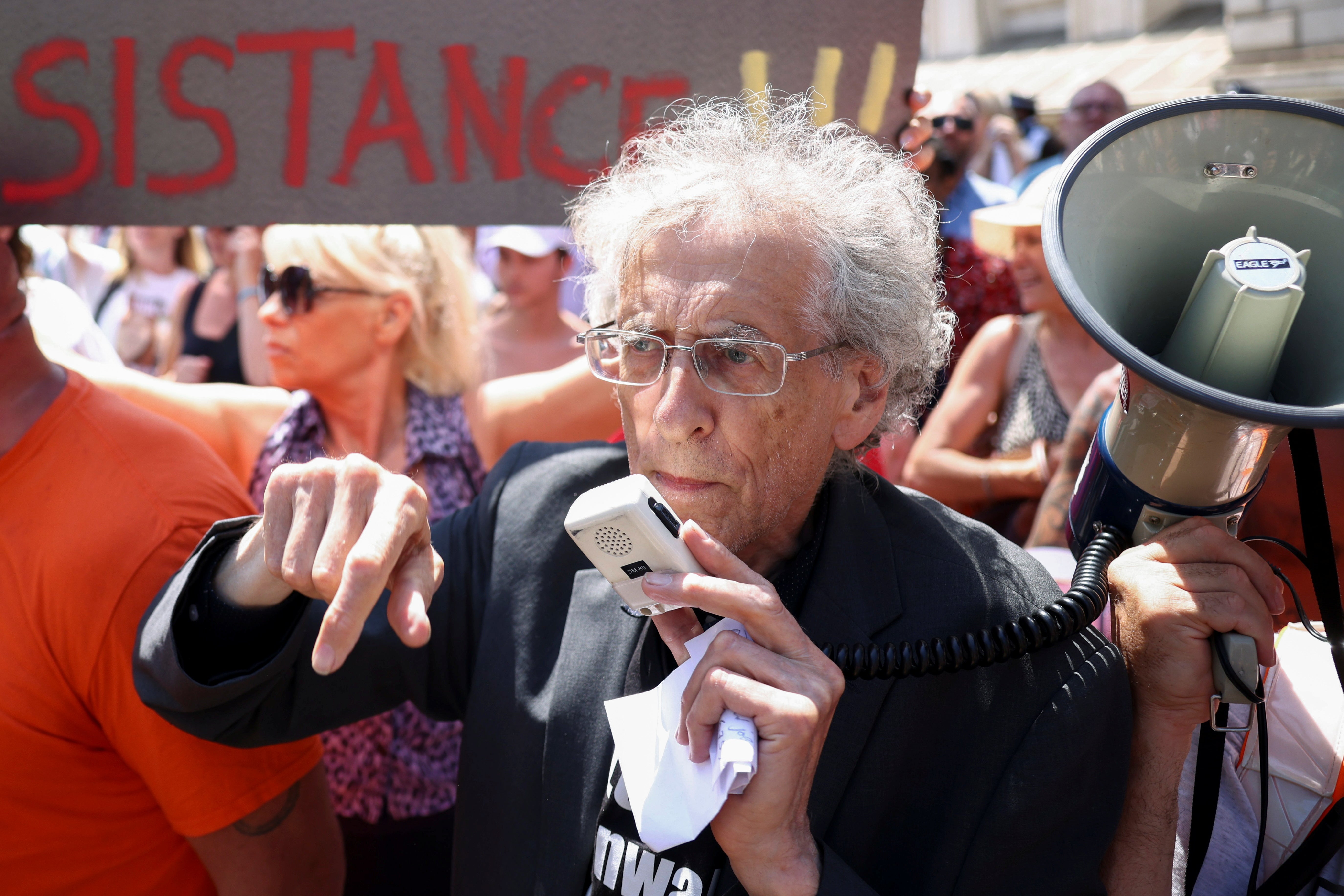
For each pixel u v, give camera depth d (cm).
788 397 124
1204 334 120
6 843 149
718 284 121
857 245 129
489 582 153
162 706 129
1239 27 658
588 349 139
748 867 114
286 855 157
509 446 255
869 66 167
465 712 159
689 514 125
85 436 151
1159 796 133
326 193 164
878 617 134
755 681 108
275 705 139
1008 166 581
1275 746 144
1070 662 131
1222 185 132
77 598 143
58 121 159
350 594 107
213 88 160
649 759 116
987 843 126
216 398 256
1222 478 125
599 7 161
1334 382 122
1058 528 259
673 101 165
